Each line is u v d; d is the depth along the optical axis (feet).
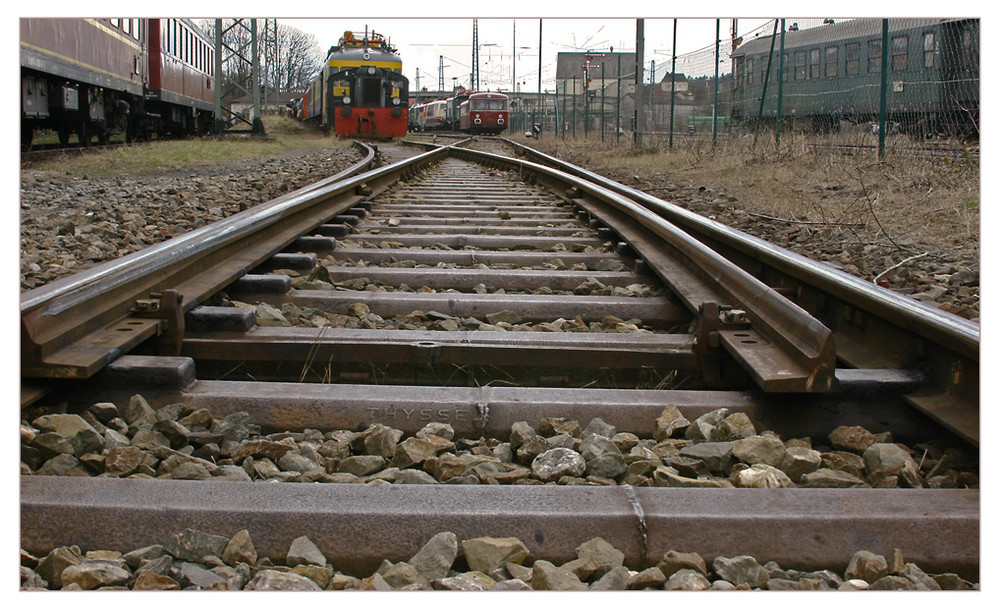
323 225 21.42
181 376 9.02
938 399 8.68
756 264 15.78
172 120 88.79
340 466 7.82
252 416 8.80
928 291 15.20
